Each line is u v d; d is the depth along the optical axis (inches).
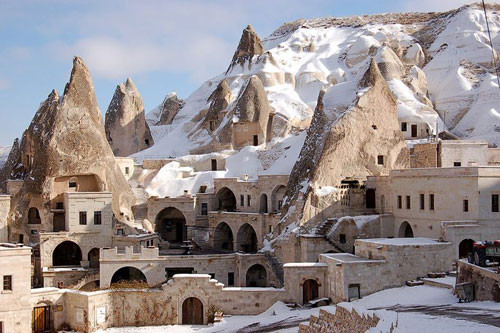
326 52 5315.0
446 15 5536.4
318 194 2554.1
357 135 2723.9
